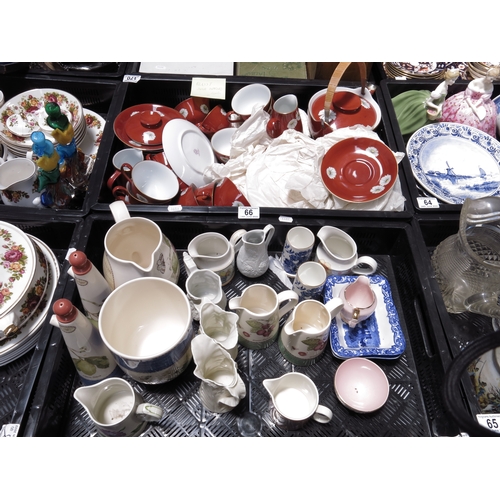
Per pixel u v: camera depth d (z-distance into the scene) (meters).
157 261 0.85
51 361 0.80
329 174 1.10
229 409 0.82
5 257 0.86
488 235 0.96
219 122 1.30
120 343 0.83
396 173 1.07
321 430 0.85
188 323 0.74
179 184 1.13
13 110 1.19
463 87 1.37
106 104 1.38
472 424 0.50
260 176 1.16
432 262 1.01
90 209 1.02
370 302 0.93
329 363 0.94
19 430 0.74
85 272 0.76
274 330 0.88
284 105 1.21
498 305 0.88
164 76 1.32
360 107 1.25
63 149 1.05
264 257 1.00
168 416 0.85
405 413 0.89
